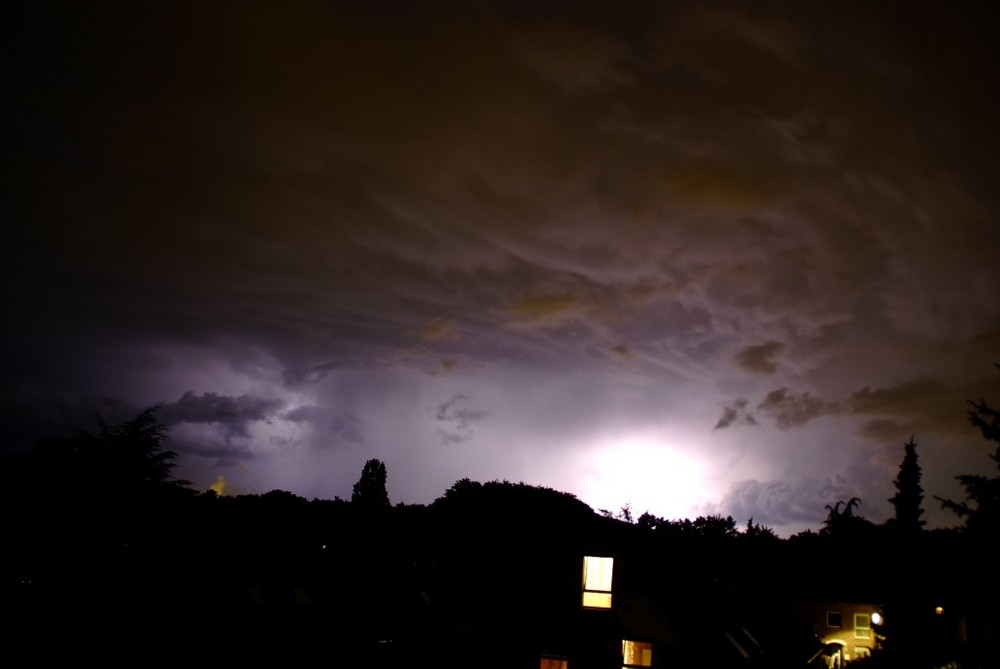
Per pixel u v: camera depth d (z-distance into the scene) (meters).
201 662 24.67
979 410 17.67
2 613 22.03
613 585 26.31
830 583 48.03
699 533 64.25
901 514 42.59
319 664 28.36
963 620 20.25
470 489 63.44
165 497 25.84
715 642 26.00
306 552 33.50
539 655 26.19
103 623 23.00
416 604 36.56
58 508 23.67
